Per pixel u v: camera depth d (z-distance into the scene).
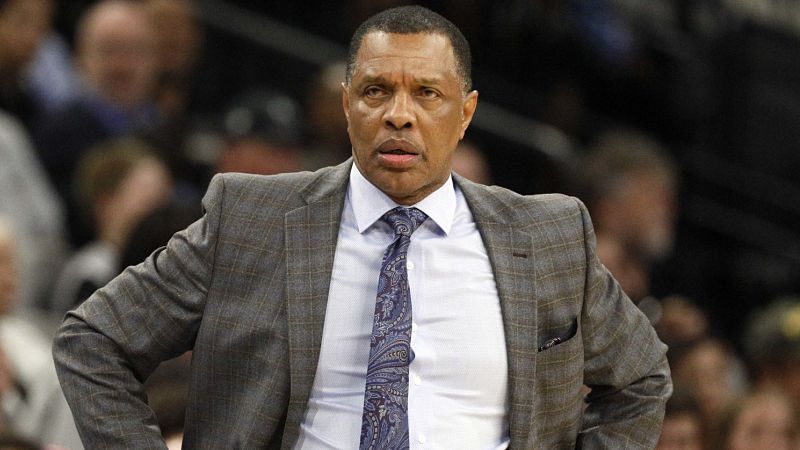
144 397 10.77
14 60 24.73
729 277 32.59
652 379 11.42
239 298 10.57
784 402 20.47
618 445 11.17
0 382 16.78
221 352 10.52
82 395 10.50
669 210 26.72
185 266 10.63
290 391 10.35
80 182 21.11
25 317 19.44
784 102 34.97
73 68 25.83
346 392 10.37
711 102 34.09
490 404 10.52
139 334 10.62
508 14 31.06
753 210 33.44
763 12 36.19
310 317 10.41
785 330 21.86
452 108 10.45
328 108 24.12
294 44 30.14
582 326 11.11
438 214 10.80
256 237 10.66
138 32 24.42
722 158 34.16
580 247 11.11
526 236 10.91
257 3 31.75
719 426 20.45
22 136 22.73
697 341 21.12
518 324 10.61
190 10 26.12
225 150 22.75
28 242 21.52
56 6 28.03
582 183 23.09
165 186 20.75
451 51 10.48
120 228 20.34
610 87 32.28
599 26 32.00
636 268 22.77
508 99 30.64
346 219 10.84
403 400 10.20
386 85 10.34
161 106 25.16
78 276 20.05
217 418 10.55
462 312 10.57
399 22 10.44
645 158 23.03
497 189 11.25
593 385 11.47
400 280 10.48
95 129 23.97
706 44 34.47
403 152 10.34
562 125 30.55
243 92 29.52
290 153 22.88
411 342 10.39
